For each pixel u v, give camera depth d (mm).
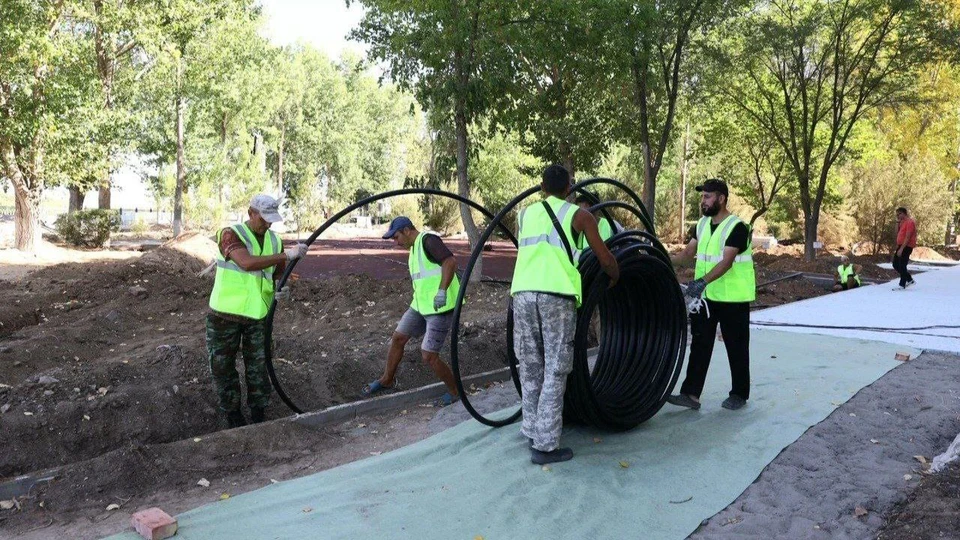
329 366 6324
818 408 5383
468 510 3695
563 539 3391
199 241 14164
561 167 4406
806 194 21828
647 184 17234
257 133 48875
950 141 32594
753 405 5480
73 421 4977
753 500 3859
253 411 5316
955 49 19703
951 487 3916
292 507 3734
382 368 6574
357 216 49625
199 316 9375
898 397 5676
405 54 12531
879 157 30625
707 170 33312
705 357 5395
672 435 4836
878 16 21234
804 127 21688
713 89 21234
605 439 4754
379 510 3691
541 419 4266
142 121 20844
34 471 4609
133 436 5070
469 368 6914
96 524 3646
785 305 11539
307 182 41000
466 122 13000
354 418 5488
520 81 14555
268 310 5176
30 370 6742
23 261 16109
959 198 34750
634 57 15008
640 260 4910
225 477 4273
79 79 17969
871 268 19797
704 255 5340
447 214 36656
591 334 7977
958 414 5312
